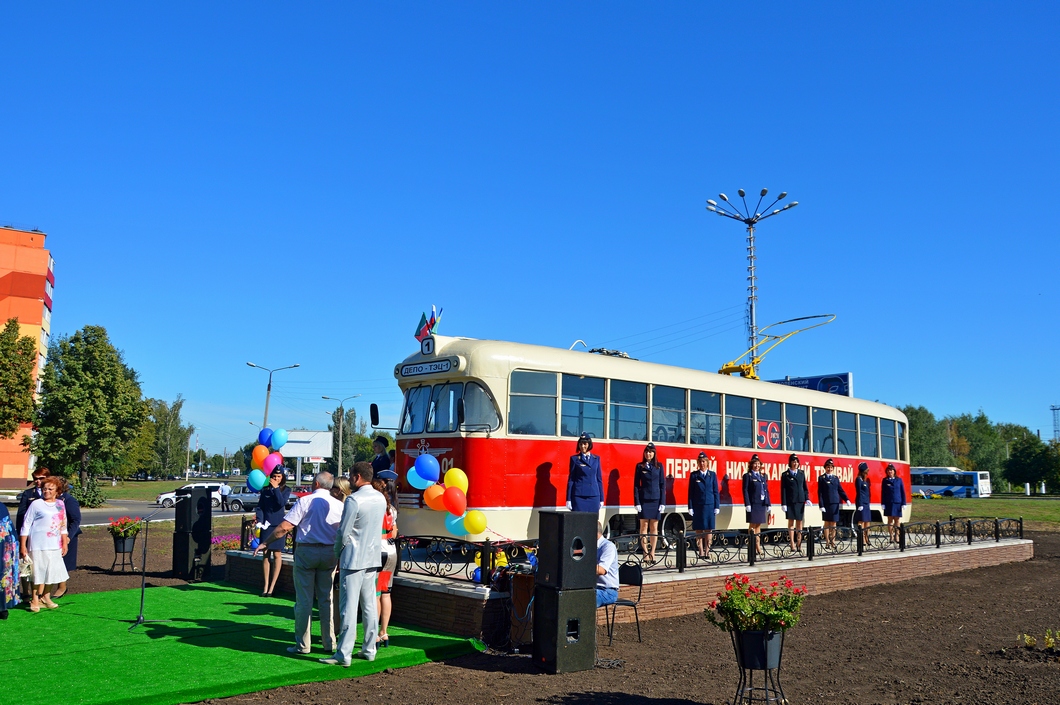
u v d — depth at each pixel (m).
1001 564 22.39
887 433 24.06
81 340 48.44
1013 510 46.81
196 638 9.91
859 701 8.10
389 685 8.29
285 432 13.98
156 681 7.87
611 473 15.49
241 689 7.88
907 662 9.91
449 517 11.24
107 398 48.81
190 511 15.48
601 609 11.55
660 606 12.48
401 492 14.09
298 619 9.25
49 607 11.91
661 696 8.09
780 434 19.88
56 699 7.20
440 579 11.42
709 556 15.33
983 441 118.62
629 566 11.49
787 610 7.51
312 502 9.36
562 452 14.61
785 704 7.66
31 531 11.65
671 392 17.12
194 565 15.42
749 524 16.33
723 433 18.22
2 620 10.99
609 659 9.59
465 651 9.83
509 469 13.80
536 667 9.17
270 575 13.46
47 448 46.75
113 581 15.30
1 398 47.25
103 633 10.16
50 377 47.47
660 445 16.61
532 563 10.74
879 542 20.48
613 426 15.74
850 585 16.64
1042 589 17.03
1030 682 8.75
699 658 9.90
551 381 14.73
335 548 8.96
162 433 125.56
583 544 9.25
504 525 13.57
